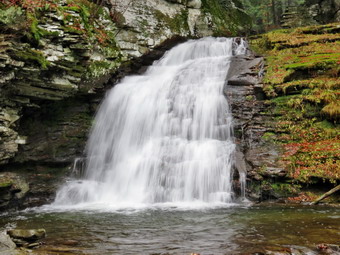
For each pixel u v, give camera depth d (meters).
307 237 5.35
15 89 9.27
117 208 8.99
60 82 10.24
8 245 4.91
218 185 9.66
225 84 12.34
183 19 17.30
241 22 21.17
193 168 9.99
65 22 10.48
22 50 9.06
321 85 10.88
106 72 12.43
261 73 12.58
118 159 11.62
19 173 10.22
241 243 5.14
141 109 12.33
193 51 16.23
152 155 10.89
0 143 9.04
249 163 9.78
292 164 9.42
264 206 8.55
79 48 10.48
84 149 11.60
